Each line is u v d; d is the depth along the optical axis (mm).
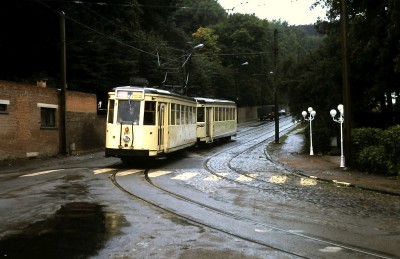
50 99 27125
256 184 16312
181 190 14617
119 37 42625
